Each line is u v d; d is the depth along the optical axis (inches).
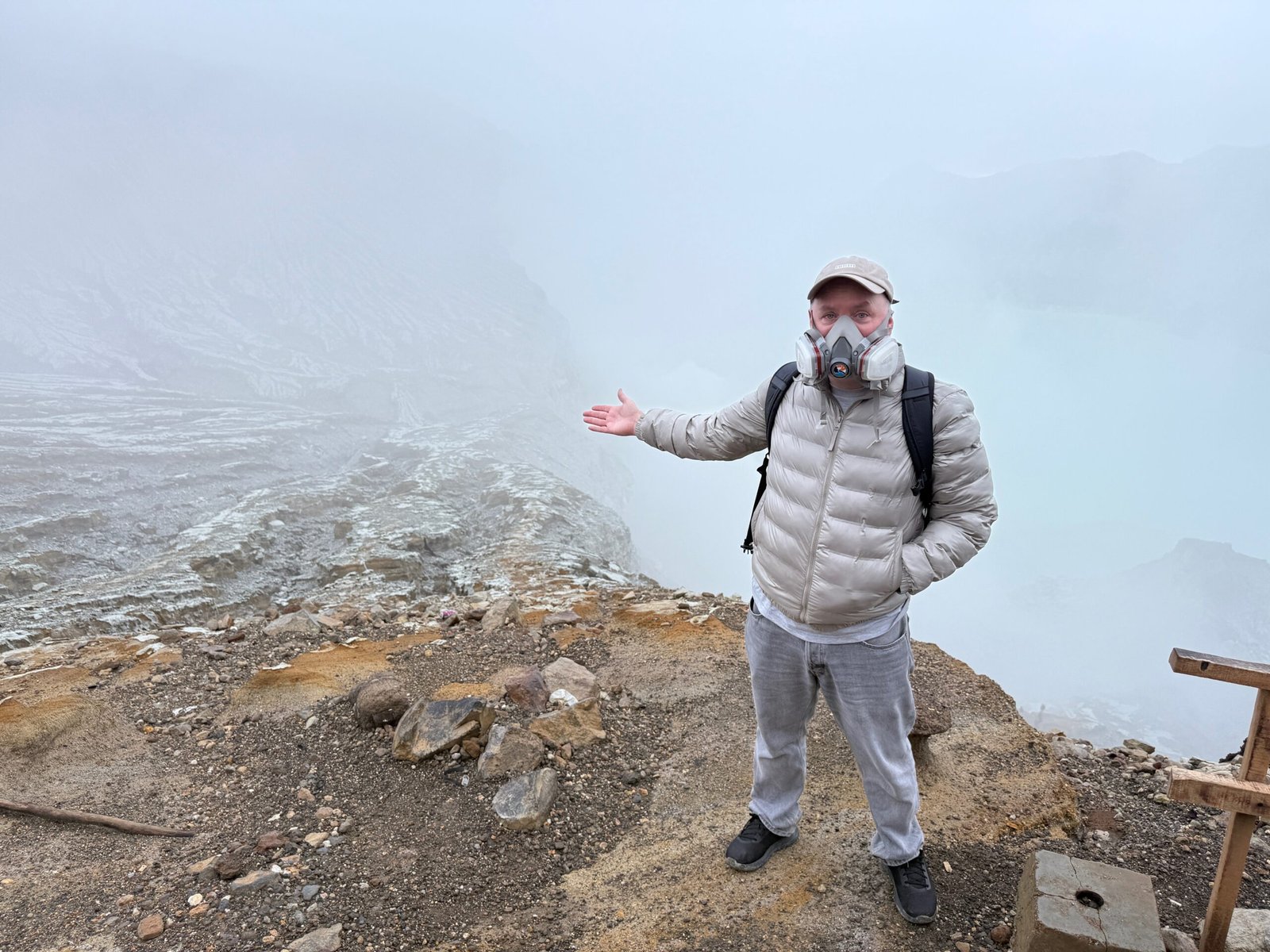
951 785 134.2
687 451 109.8
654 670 181.8
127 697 179.6
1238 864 88.1
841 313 86.5
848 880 110.7
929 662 180.9
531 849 119.3
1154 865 117.3
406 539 653.3
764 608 101.6
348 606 319.6
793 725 107.5
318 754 147.4
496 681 171.3
